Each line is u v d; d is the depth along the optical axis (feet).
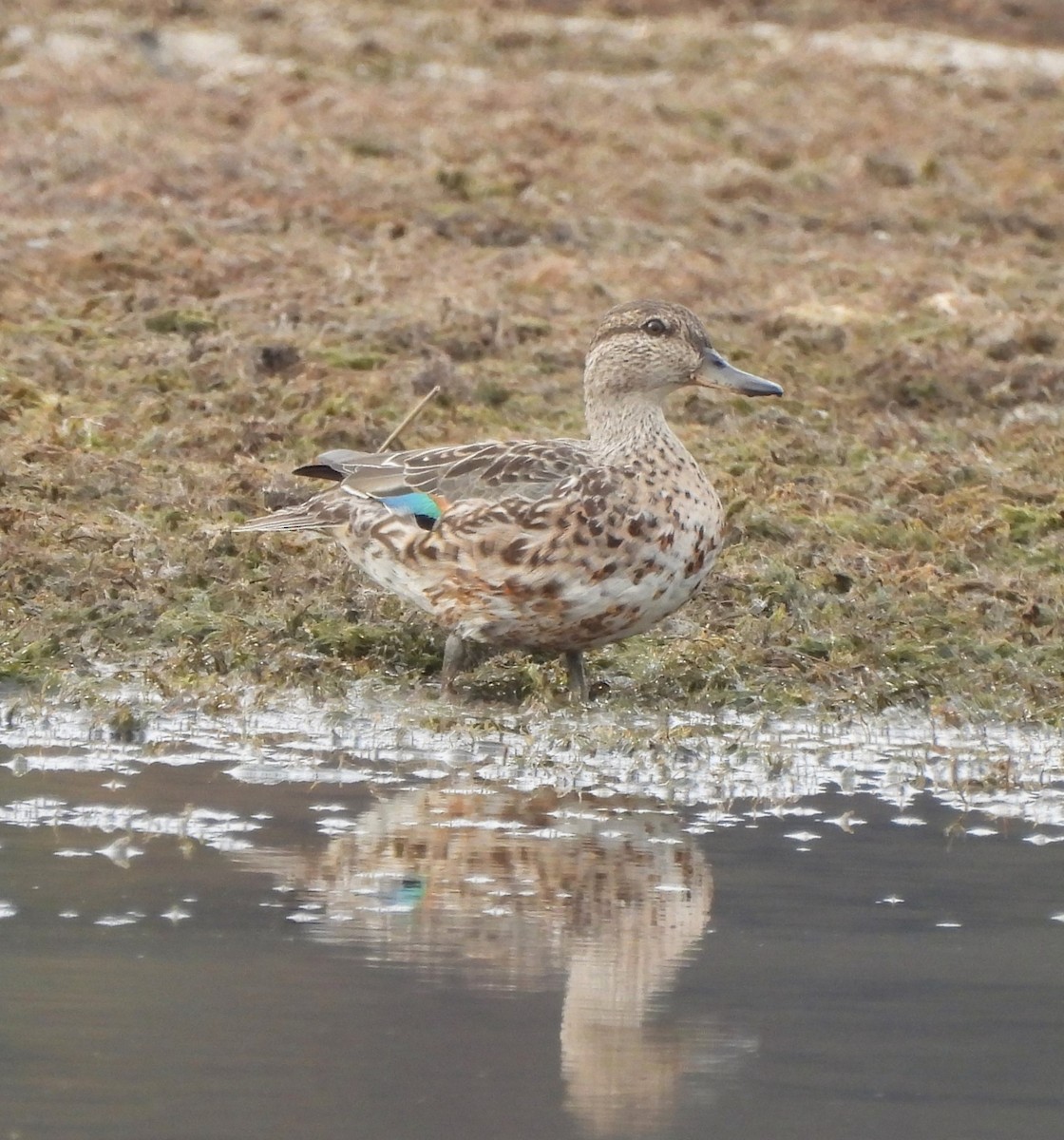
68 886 31.45
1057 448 58.90
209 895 31.24
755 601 47.16
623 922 30.60
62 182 79.46
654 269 73.61
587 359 43.39
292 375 60.29
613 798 36.81
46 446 52.90
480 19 121.08
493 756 39.04
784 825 35.65
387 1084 25.20
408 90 102.58
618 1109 24.76
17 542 47.16
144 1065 25.57
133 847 33.30
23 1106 24.45
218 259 69.67
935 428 60.39
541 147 91.25
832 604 47.37
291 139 88.74
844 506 53.98
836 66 116.26
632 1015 27.48
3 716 40.57
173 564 47.14
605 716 41.57
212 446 54.85
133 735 39.81
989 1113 25.07
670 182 86.43
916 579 49.08
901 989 28.48
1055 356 66.54
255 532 44.39
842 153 95.25
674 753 39.45
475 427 57.98
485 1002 27.63
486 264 73.00
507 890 31.86
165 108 93.66
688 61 115.55
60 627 44.16
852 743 40.98
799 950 29.78
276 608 45.47
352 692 42.47
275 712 41.42
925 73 116.78
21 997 27.35
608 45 117.80
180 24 114.21
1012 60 122.83
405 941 29.63
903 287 73.31
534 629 40.96
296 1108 24.61
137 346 61.72
